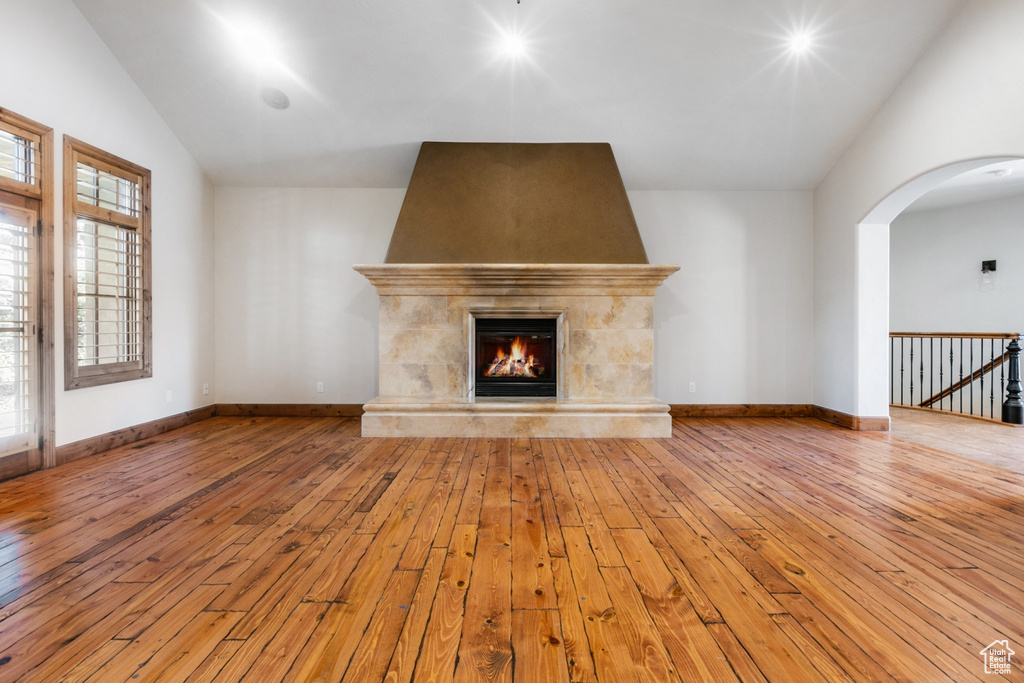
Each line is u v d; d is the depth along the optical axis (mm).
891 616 1782
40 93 3551
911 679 1457
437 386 4805
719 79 4359
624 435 4652
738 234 5730
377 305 5699
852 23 3857
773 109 4629
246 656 1549
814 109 4617
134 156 4426
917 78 4102
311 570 2107
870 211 4723
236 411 5699
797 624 1732
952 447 4305
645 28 3945
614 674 1474
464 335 4789
